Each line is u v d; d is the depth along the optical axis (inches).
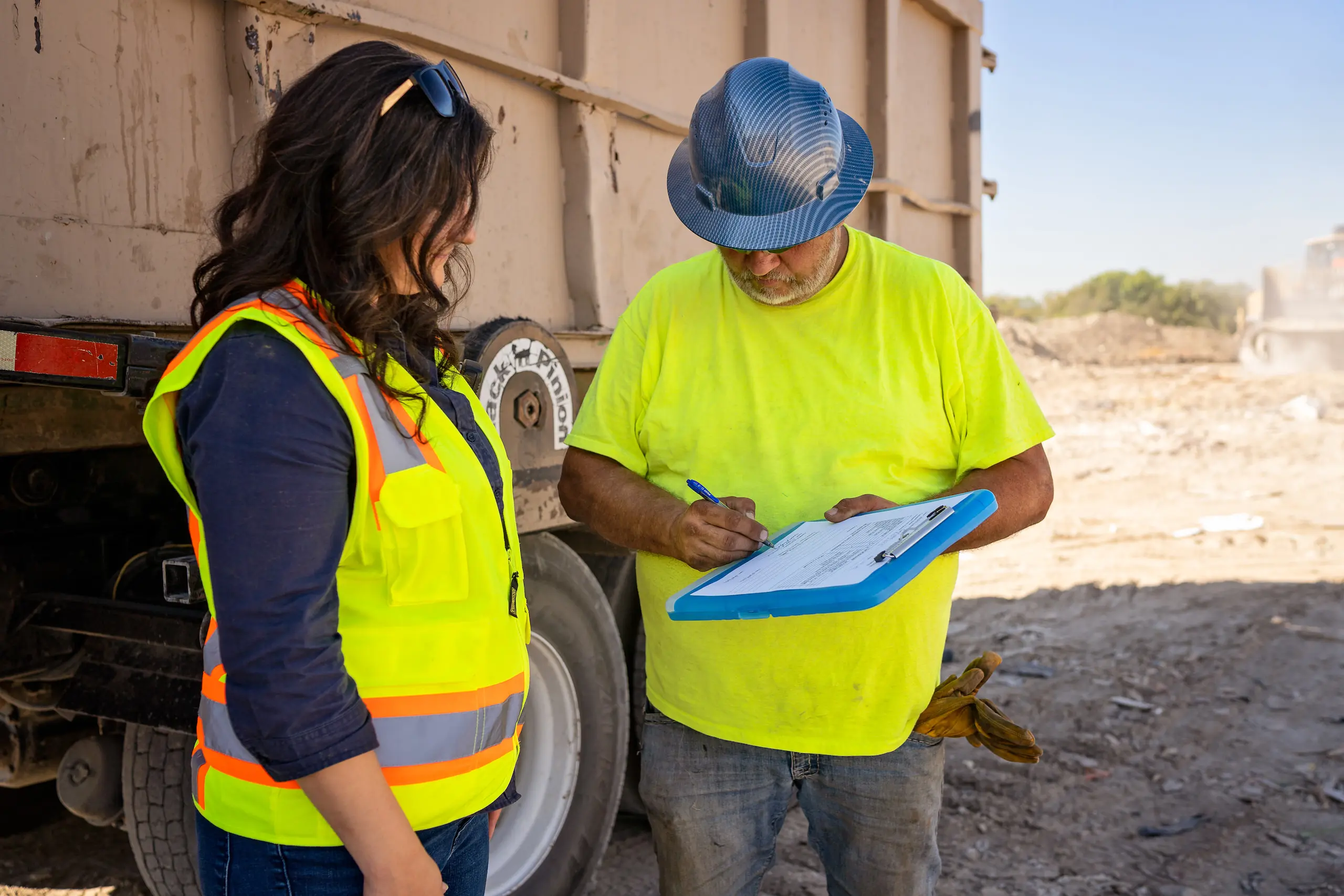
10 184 64.4
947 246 199.5
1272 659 196.4
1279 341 802.8
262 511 43.1
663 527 69.9
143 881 120.3
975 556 286.7
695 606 57.2
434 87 48.9
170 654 83.1
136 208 71.7
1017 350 955.3
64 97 67.2
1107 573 261.9
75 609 86.9
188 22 74.8
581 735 109.2
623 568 125.0
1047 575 263.7
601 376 79.1
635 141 121.0
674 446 75.7
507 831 103.8
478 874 57.5
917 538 55.4
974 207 203.9
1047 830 136.6
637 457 78.7
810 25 151.9
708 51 133.6
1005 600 244.2
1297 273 801.6
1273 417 551.2
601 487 76.0
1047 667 197.0
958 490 69.9
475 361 88.1
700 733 75.5
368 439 46.7
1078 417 577.6
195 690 81.4
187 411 45.2
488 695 53.0
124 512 97.1
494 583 52.7
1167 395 673.0
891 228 170.9
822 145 64.0
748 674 72.1
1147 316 1747.0
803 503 71.9
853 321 71.8
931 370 71.2
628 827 140.7
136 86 71.5
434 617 49.9
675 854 76.5
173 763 86.3
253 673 43.0
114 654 85.4
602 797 112.2
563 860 108.0
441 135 48.8
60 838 130.4
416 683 49.7
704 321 75.0
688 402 75.0
